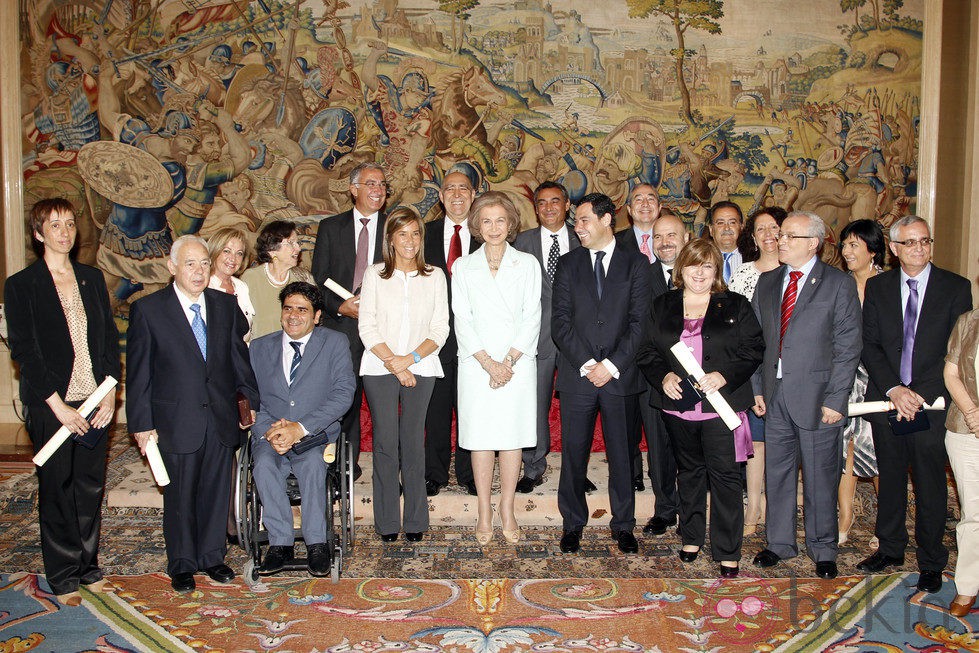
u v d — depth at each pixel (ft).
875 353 13.00
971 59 22.02
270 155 22.16
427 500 15.03
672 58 22.36
